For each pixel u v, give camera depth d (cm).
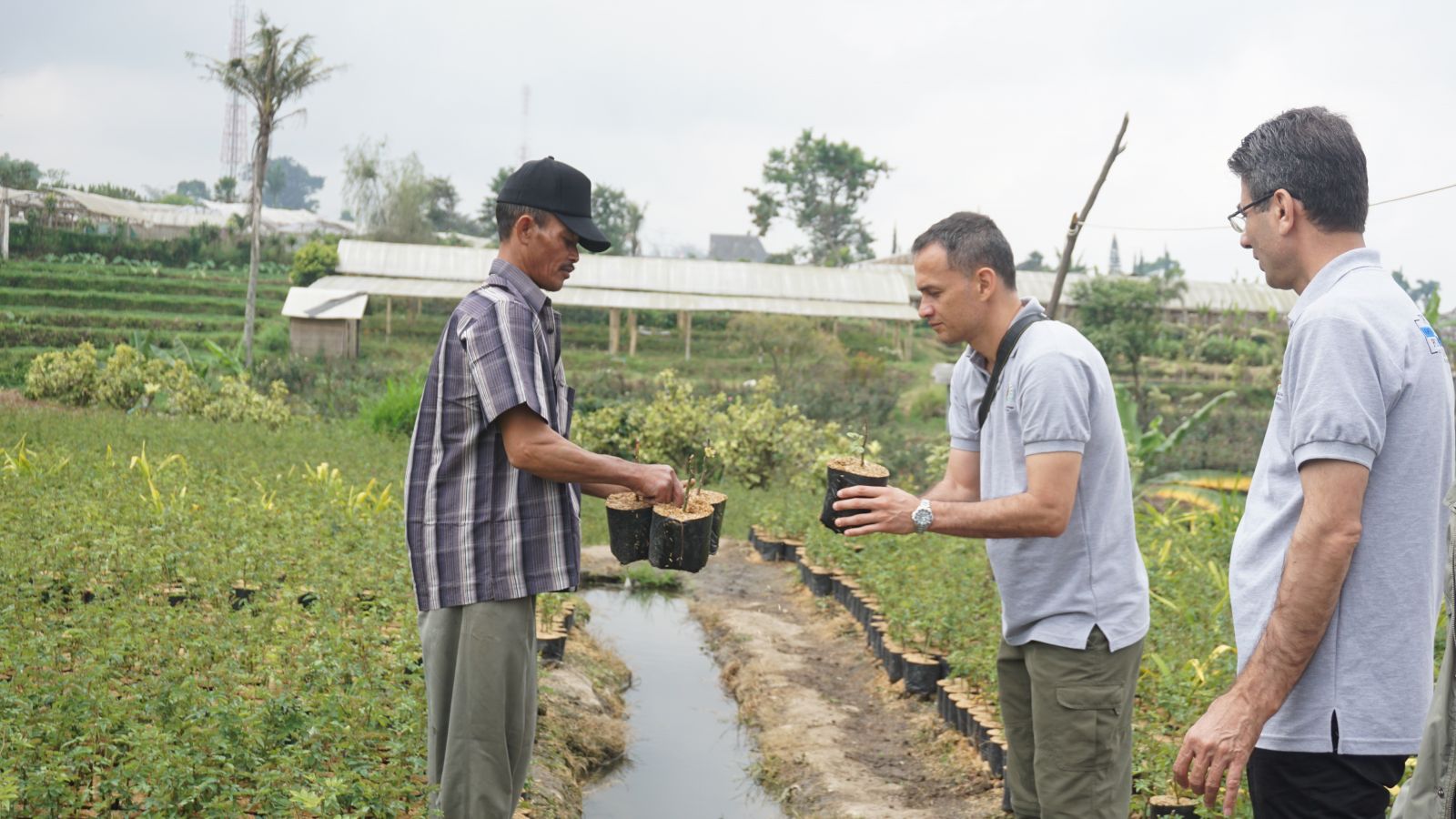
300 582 579
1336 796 229
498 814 308
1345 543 214
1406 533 221
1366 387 214
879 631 687
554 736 518
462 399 300
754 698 630
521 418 296
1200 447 2931
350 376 3369
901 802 480
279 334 3966
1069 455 278
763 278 4828
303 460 1159
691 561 321
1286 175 230
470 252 4741
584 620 780
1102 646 290
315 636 487
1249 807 379
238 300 4556
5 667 404
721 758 556
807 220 8125
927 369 4459
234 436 1331
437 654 313
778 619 819
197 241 5459
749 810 492
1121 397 1135
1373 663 224
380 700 420
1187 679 488
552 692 567
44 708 366
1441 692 197
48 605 489
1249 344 4444
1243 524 247
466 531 303
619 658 712
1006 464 298
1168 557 748
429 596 306
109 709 364
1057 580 293
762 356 4316
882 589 714
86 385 1852
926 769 516
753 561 1030
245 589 571
